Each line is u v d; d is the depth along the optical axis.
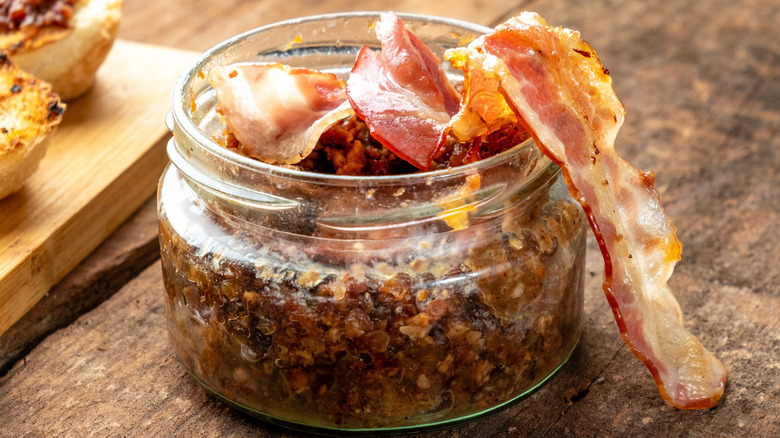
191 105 0.36
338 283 0.33
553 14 0.56
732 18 0.56
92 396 0.36
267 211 0.33
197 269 0.34
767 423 0.35
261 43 0.38
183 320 0.35
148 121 0.46
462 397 0.34
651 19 0.56
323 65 0.39
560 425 0.35
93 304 0.40
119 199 0.43
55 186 0.42
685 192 0.43
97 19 0.46
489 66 0.32
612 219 0.34
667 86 0.50
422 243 0.33
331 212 0.33
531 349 0.34
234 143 0.36
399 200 0.32
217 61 0.37
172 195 0.36
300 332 0.33
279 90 0.36
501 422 0.35
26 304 0.39
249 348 0.34
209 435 0.34
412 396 0.34
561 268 0.35
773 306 0.39
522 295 0.34
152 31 0.55
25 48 0.45
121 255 0.41
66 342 0.38
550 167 0.34
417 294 0.33
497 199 0.33
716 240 0.41
